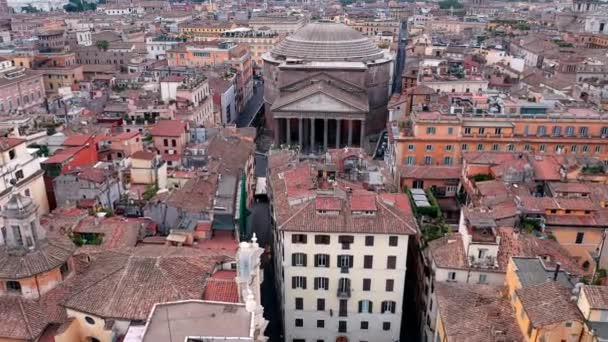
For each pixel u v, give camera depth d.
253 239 56.19
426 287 79.56
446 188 115.25
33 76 194.12
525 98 145.38
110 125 138.62
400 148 129.38
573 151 127.38
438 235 83.00
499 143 127.38
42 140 112.06
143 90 178.12
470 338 60.47
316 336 81.25
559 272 64.00
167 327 45.12
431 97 151.50
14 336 50.78
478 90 165.00
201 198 87.81
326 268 76.56
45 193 95.06
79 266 62.62
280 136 185.12
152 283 54.69
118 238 72.12
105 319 52.00
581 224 86.12
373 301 78.38
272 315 88.12
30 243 56.91
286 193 84.38
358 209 75.06
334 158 102.12
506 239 76.25
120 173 97.50
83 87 198.38
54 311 55.06
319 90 173.38
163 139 120.50
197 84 163.50
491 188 96.50
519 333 59.22
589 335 51.59
